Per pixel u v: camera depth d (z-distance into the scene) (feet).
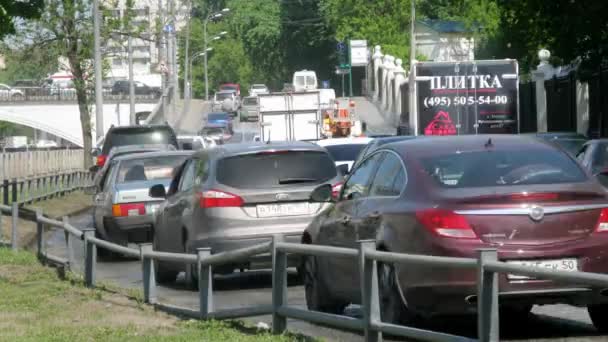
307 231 75.05
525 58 301.63
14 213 124.16
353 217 66.90
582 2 204.85
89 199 253.85
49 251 136.98
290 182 90.79
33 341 64.64
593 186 60.08
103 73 335.88
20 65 332.39
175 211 97.30
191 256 72.23
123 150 178.50
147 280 80.33
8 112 624.18
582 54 214.69
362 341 61.77
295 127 274.98
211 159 92.89
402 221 60.39
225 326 67.56
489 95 194.08
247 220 89.45
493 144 64.44
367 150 132.57
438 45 539.29
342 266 66.74
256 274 104.22
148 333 66.44
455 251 57.36
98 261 127.85
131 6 337.93
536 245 57.36
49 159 261.44
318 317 59.36
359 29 601.21
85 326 70.54
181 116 578.66
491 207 57.72
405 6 569.64
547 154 63.05
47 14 317.83
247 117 562.66
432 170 61.87
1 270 106.52
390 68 492.54
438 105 194.08
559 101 258.98
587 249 57.72
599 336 61.11
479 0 306.55
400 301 59.62
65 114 625.00
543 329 64.18
